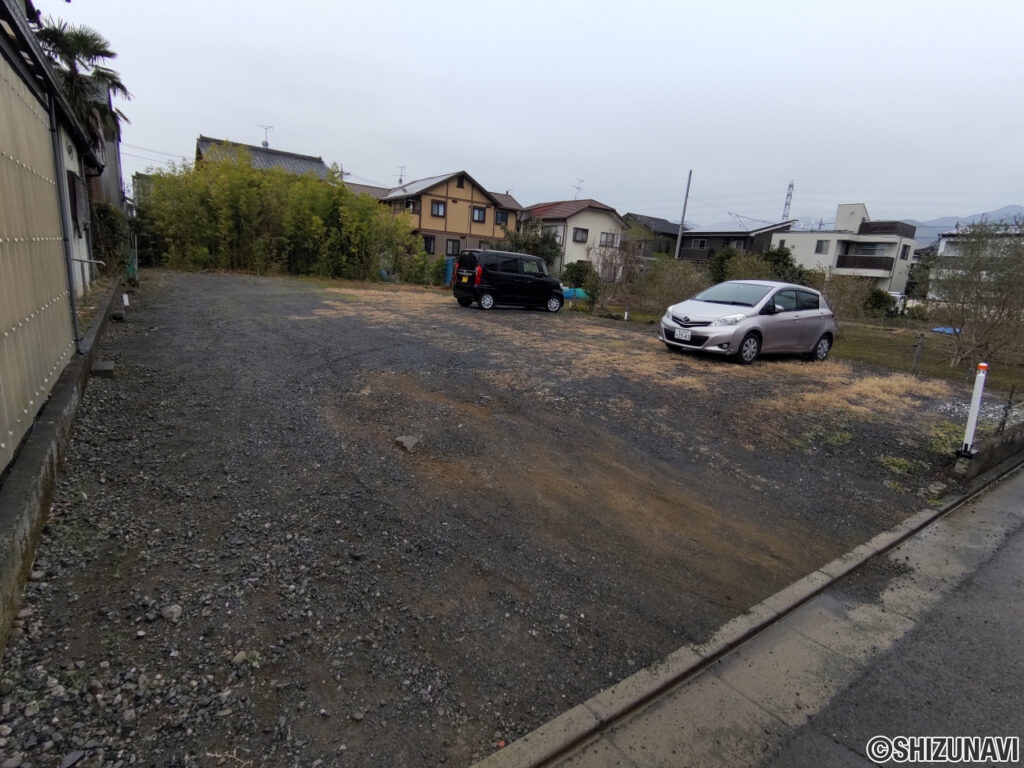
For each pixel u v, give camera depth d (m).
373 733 1.82
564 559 2.94
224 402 4.80
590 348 8.87
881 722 2.10
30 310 3.39
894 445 5.16
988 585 3.12
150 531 2.79
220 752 1.69
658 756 1.88
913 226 37.78
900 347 13.63
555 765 1.82
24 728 1.69
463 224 33.41
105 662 1.97
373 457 3.91
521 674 2.15
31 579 2.36
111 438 3.86
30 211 3.55
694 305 8.86
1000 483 4.70
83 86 13.28
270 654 2.09
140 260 18.06
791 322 8.81
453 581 2.65
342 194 20.19
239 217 18.77
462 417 4.92
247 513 3.04
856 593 2.97
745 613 2.67
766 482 4.20
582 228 35.25
